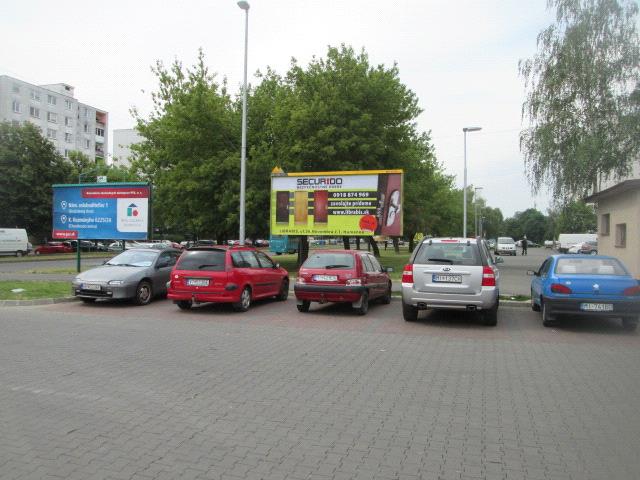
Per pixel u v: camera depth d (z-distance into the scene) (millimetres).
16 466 3807
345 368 6875
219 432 4508
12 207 50312
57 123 85188
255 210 24281
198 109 25000
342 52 26766
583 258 10805
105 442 4262
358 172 19219
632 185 18188
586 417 4988
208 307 13086
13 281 17859
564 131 24562
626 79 23234
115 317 11242
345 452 4109
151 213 19922
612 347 8484
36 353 7527
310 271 11969
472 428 4668
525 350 8195
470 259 10273
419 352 7973
